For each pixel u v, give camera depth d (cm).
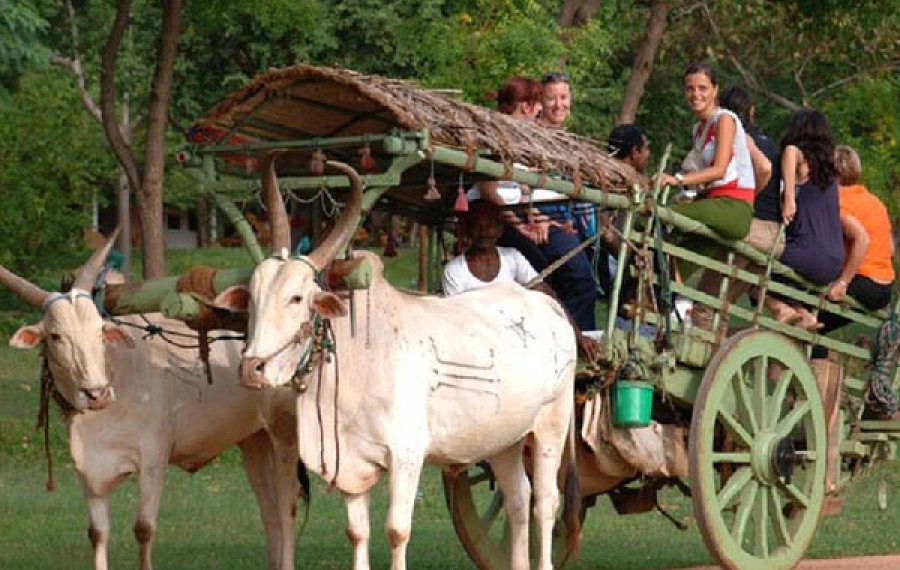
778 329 1362
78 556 1495
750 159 1327
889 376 1464
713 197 1310
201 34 2620
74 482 2100
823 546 1628
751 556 1290
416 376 1080
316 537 1684
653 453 1279
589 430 1258
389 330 1077
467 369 1116
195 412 1197
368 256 1061
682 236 1327
